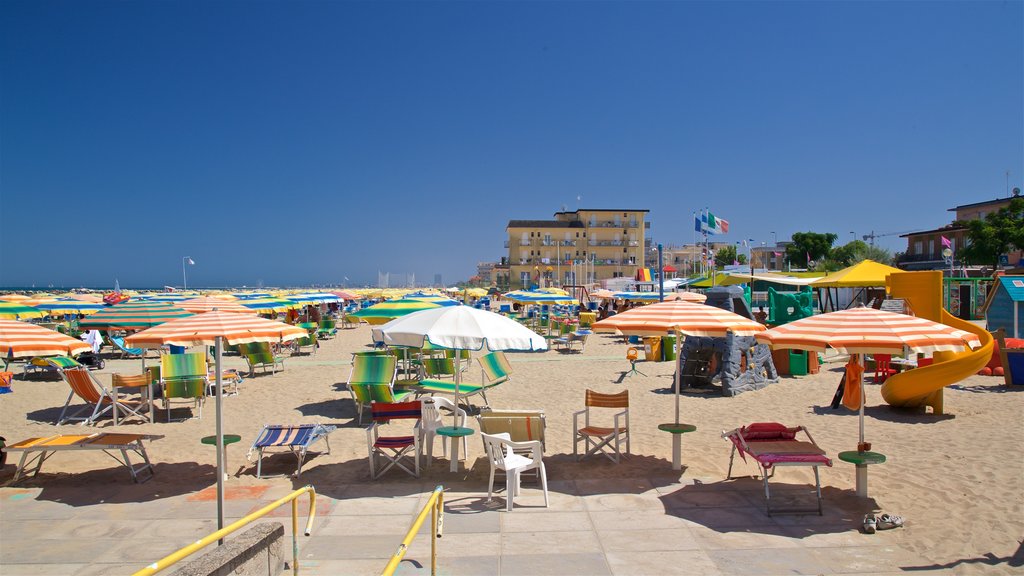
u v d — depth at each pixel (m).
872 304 18.91
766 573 4.28
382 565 4.41
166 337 5.18
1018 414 9.19
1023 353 11.41
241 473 6.72
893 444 7.70
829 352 17.81
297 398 11.68
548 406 10.81
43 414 10.37
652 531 5.05
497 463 5.70
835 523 5.19
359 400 9.59
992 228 38.97
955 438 7.87
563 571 4.32
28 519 5.33
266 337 5.63
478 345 5.95
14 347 5.71
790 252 65.81
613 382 13.57
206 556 3.53
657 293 29.78
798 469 6.71
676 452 6.72
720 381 12.05
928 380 9.23
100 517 5.38
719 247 86.12
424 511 3.74
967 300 28.89
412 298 11.84
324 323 26.28
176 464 7.05
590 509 5.56
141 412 10.33
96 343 16.44
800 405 10.52
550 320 27.45
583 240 82.94
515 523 5.23
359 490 6.11
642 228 83.88
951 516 5.23
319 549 4.68
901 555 4.54
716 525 5.17
